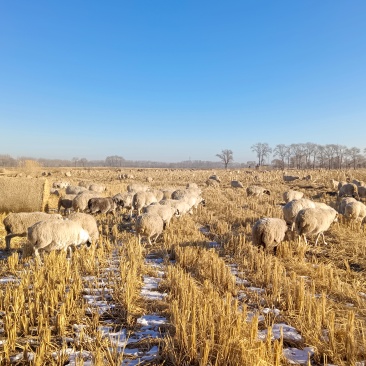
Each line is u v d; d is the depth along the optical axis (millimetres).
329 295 6977
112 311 6184
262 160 124562
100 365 4117
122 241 12133
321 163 119750
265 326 5543
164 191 23578
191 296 5945
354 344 4574
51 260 8445
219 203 21984
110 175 60938
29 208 16828
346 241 11352
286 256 9617
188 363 4422
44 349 4617
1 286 7402
